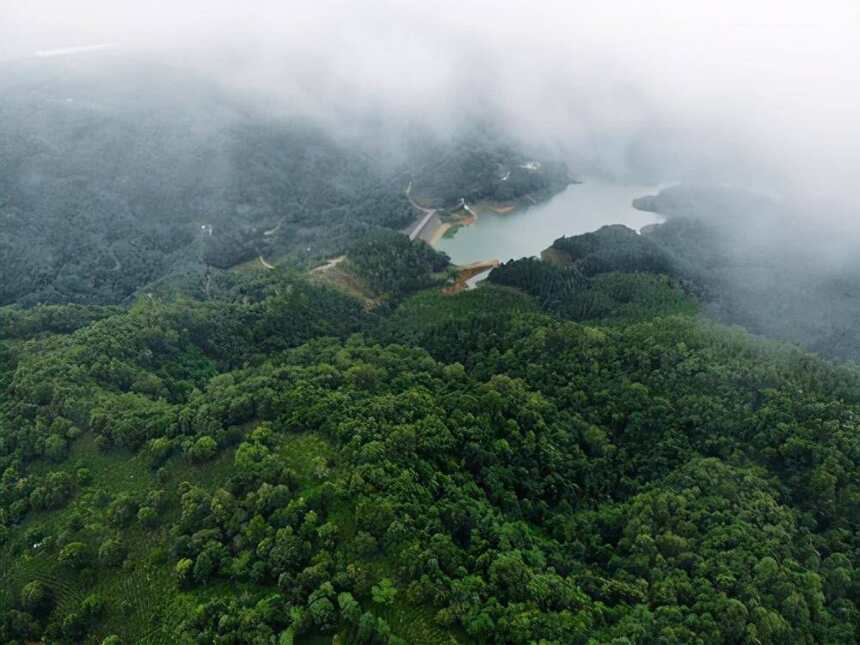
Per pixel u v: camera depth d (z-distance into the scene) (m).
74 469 122.19
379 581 96.25
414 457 122.06
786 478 135.38
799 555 116.50
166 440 123.38
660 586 109.06
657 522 125.31
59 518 112.75
